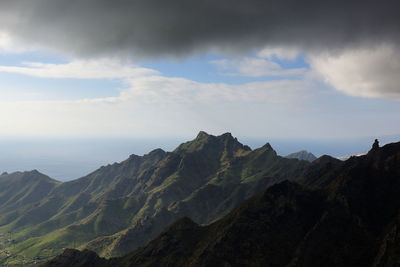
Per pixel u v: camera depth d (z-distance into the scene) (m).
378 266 143.62
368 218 183.62
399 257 138.25
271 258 176.62
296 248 178.12
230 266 179.62
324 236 178.12
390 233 151.62
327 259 163.62
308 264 163.12
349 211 189.88
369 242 166.38
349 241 170.88
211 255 190.25
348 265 156.62
